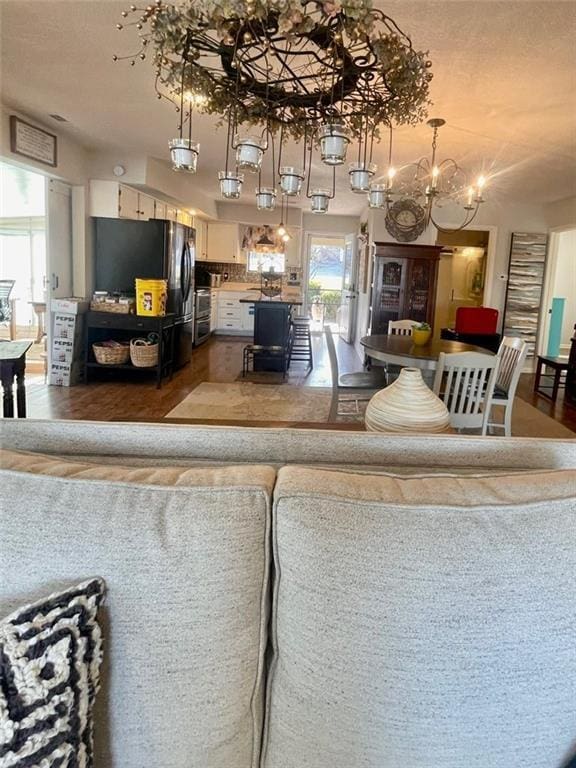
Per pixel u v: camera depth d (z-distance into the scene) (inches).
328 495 32.7
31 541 31.1
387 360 142.9
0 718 25.0
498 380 152.4
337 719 31.5
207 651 31.6
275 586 33.3
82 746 27.9
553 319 309.9
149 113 154.9
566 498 33.5
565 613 30.8
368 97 95.3
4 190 266.8
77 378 211.6
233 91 92.3
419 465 44.1
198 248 358.6
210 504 32.4
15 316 318.7
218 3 64.7
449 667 30.2
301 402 194.2
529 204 281.3
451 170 204.7
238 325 377.4
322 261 448.1
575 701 31.5
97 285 221.8
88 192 213.0
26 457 38.1
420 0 85.8
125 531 31.2
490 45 100.7
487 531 31.2
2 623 27.2
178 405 183.3
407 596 30.1
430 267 261.9
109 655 30.8
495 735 31.2
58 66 122.2
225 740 33.1
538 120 143.5
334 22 73.9
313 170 224.5
